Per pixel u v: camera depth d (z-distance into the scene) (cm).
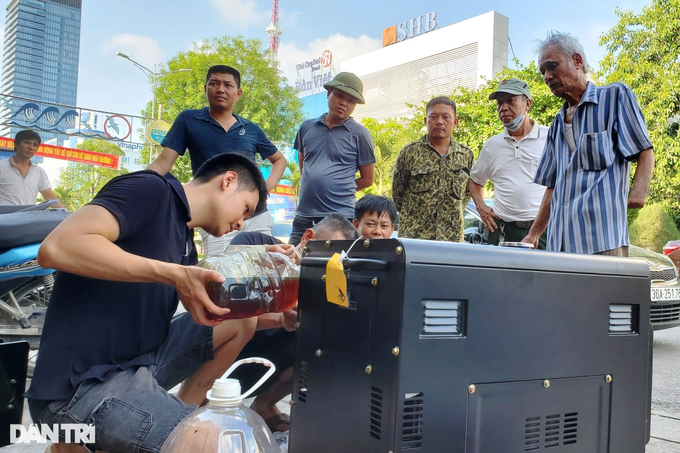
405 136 2230
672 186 1311
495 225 367
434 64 5259
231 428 120
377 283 106
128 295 144
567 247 235
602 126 232
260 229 381
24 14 13825
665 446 233
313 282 130
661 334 529
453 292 104
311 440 128
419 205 363
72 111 1722
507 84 352
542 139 357
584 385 123
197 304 131
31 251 288
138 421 132
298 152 398
